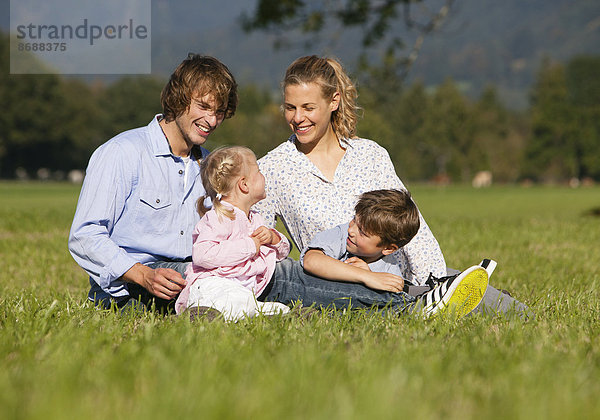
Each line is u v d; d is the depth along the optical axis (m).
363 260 5.30
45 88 101.25
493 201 45.78
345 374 3.10
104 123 121.00
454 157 138.12
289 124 5.54
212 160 4.89
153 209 5.09
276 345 3.72
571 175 134.00
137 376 3.04
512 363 3.33
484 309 4.98
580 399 2.78
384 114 134.62
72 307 5.03
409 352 3.56
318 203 5.50
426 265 5.46
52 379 2.95
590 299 5.96
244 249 4.69
